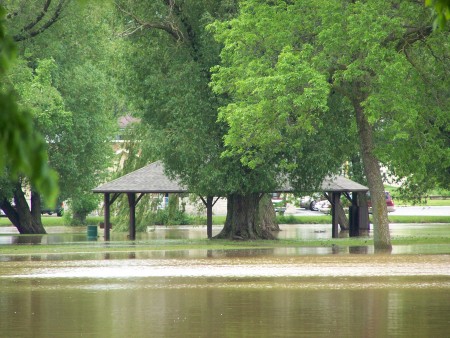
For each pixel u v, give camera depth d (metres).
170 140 82.81
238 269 53.97
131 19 83.75
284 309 33.50
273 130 68.56
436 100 70.19
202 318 30.97
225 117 72.38
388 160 71.69
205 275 49.91
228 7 81.12
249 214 92.56
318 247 78.06
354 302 35.84
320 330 27.77
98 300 37.25
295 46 69.19
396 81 62.38
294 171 88.00
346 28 64.75
